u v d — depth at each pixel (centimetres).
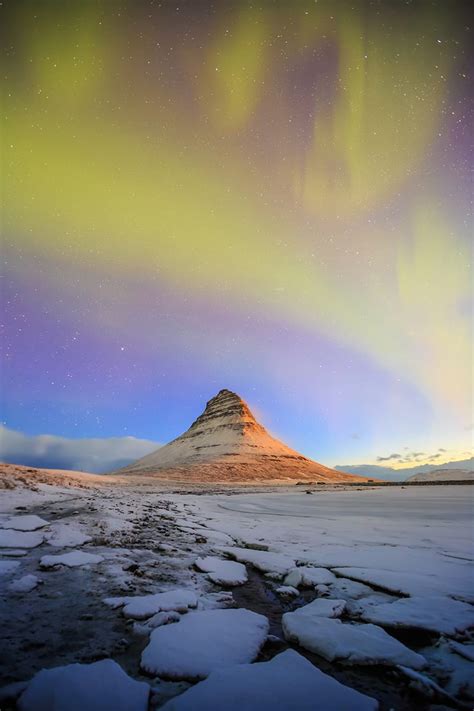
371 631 302
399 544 662
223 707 199
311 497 2333
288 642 293
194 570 489
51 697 201
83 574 436
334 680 227
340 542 684
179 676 233
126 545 608
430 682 225
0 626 293
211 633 291
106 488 2723
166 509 1289
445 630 302
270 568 505
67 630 291
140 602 346
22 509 968
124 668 242
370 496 2336
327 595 399
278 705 202
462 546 637
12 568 450
